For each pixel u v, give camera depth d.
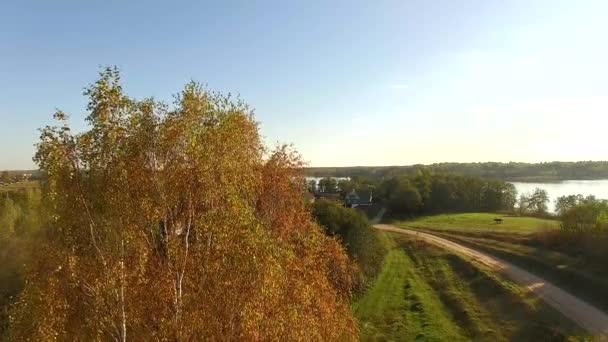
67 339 14.77
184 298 15.75
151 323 15.58
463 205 134.12
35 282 14.16
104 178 14.62
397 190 129.12
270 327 16.08
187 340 15.27
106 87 14.41
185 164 15.45
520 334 37.72
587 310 40.91
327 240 28.53
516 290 47.22
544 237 67.50
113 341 15.33
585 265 51.47
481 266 59.06
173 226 15.91
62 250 14.59
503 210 131.50
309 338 18.34
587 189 193.88
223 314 15.88
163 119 15.36
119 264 14.40
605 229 55.78
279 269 16.33
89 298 14.95
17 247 46.53
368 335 39.94
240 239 15.60
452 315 44.97
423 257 70.56
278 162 27.33
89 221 14.66
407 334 40.53
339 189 157.25
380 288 53.94
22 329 14.16
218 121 16.97
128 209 14.66
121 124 14.81
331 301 22.75
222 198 16.00
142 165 15.16
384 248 72.00
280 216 26.16
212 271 15.69
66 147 14.31
